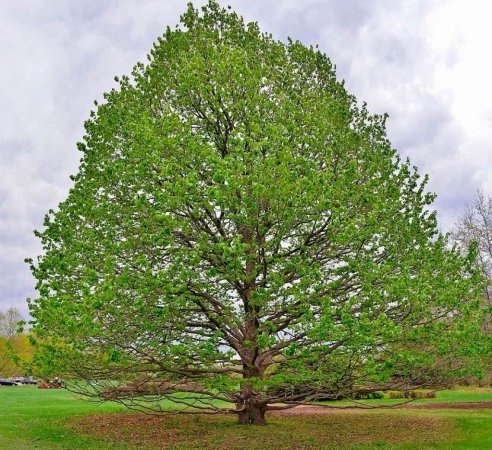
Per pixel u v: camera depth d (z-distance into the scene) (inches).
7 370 2368.4
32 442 585.3
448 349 506.3
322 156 621.3
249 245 515.5
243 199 501.4
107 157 652.7
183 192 497.7
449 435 627.2
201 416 794.2
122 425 706.8
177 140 552.1
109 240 542.6
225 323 561.6
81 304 466.0
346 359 496.7
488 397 1176.2
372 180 581.0
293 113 625.3
